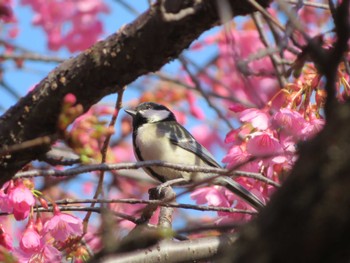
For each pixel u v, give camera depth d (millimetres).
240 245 3512
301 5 6758
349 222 3293
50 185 8211
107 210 5090
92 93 6230
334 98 3543
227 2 5781
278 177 8375
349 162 3342
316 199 3350
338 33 3609
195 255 7258
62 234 7453
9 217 8680
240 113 8727
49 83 6246
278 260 3383
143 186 11969
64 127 5750
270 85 10047
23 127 6324
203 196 9031
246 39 11922
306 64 8188
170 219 8055
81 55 6195
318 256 3334
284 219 3395
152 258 7176
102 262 5203
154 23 5879
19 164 6418
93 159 6613
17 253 7438
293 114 7703
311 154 3432
